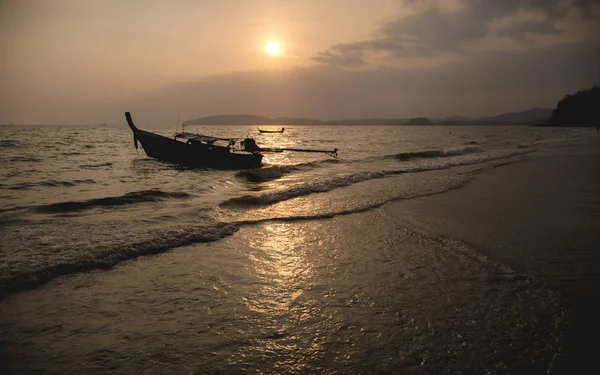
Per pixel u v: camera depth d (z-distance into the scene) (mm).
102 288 4477
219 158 18922
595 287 4535
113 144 39625
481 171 16188
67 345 3266
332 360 3088
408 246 6230
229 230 7035
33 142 40750
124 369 2939
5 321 3643
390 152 30234
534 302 4133
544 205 9359
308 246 6254
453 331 3535
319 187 11609
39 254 5309
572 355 3146
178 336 3447
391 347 3279
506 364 3020
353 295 4367
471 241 6441
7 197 10836
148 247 5848
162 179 15141
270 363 3043
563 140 45781
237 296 4336
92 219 7758
